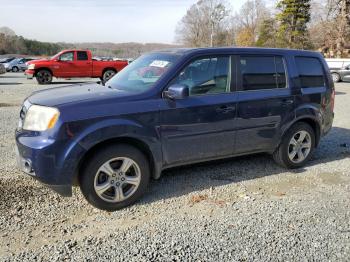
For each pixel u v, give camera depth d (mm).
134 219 3693
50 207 3891
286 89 4988
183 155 4250
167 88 4059
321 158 5883
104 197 3812
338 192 4480
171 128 4066
